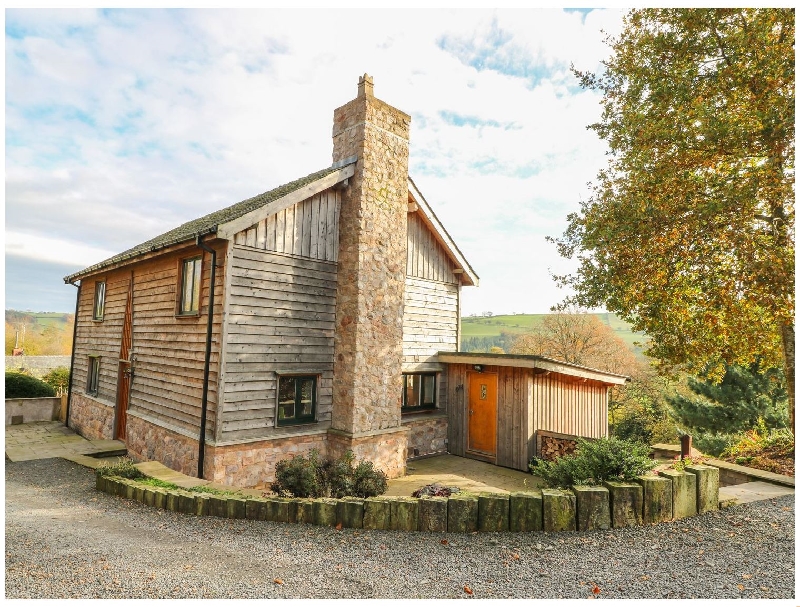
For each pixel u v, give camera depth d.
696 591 4.07
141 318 12.25
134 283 12.83
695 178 9.96
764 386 16.94
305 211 10.30
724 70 9.34
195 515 6.74
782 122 8.25
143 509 7.11
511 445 11.44
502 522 5.79
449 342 13.84
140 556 4.91
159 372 11.12
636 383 28.34
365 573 4.55
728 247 9.09
